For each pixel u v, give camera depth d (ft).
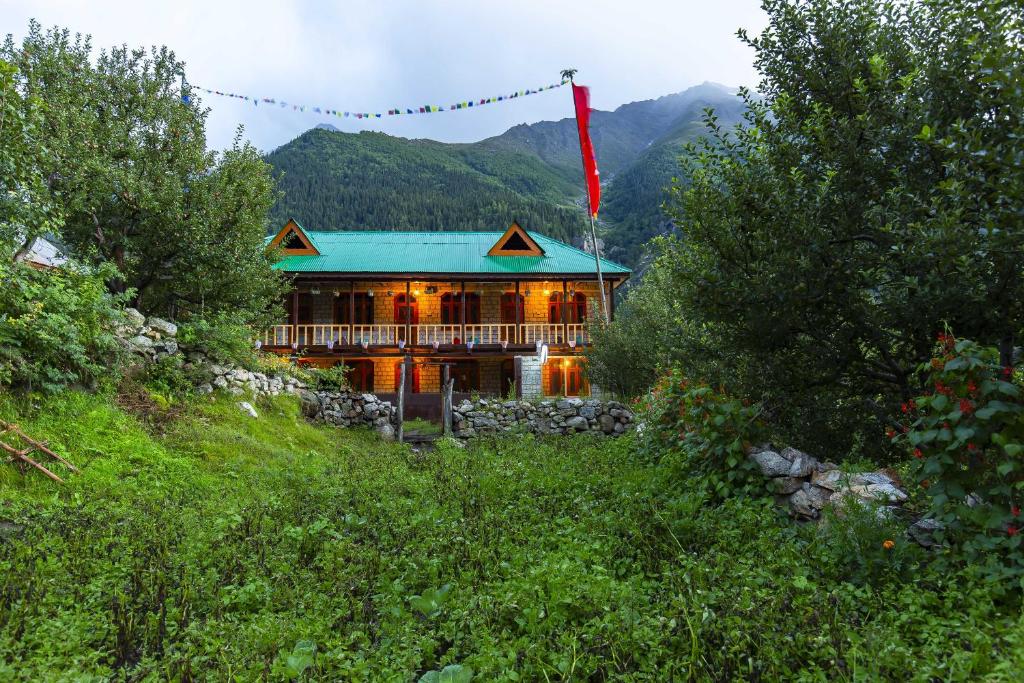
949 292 16.88
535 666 11.19
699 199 21.81
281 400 44.88
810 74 22.04
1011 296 16.85
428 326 88.22
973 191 17.03
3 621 12.64
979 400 13.94
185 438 32.14
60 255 44.65
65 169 46.06
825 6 21.77
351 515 21.11
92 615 13.38
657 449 29.09
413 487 26.68
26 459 23.20
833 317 21.47
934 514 15.28
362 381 89.04
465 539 18.53
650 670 10.87
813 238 19.80
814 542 16.43
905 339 20.39
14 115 29.86
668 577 14.90
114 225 50.60
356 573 16.17
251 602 14.53
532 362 86.17
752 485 20.38
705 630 11.85
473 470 30.01
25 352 28.09
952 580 13.21
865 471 19.35
